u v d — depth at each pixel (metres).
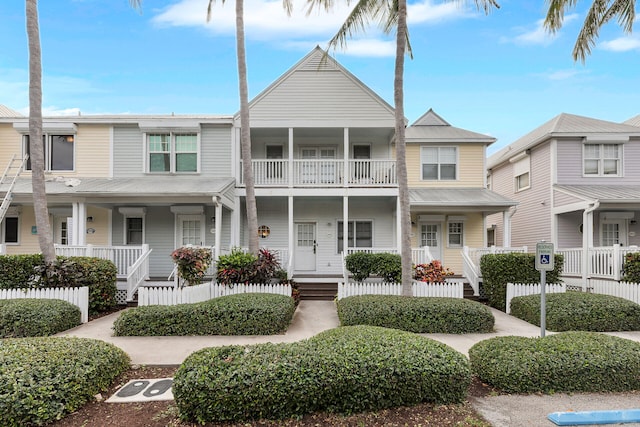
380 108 13.12
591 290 10.97
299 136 14.38
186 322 7.09
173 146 13.43
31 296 8.05
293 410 3.68
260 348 4.18
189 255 9.37
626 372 4.34
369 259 10.45
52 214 13.55
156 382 4.71
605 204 12.08
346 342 4.28
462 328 7.38
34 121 8.81
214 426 3.55
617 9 10.37
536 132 17.11
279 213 14.35
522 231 16.56
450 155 15.17
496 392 4.32
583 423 3.62
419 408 3.84
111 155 13.42
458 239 14.65
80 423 3.64
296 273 14.02
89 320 8.43
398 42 9.03
